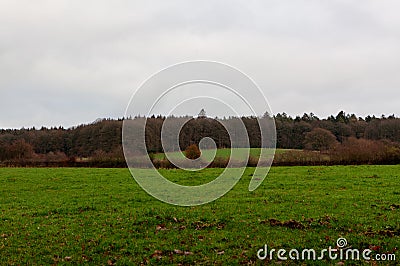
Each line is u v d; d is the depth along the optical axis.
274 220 15.09
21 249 12.34
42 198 21.84
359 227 13.93
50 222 15.80
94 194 22.72
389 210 16.64
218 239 12.95
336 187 23.34
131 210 17.69
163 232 13.87
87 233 13.95
